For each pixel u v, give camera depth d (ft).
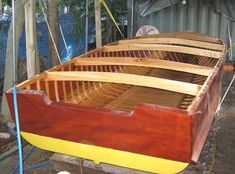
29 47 14.07
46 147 9.45
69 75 10.19
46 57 26.03
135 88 15.06
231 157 13.94
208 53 14.30
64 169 10.67
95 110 7.77
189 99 13.52
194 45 17.20
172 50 14.93
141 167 8.43
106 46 16.53
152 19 27.35
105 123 7.86
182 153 7.45
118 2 30.55
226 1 25.45
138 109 7.25
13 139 15.74
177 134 7.18
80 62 12.91
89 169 10.36
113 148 8.27
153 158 7.94
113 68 15.70
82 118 8.07
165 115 7.03
